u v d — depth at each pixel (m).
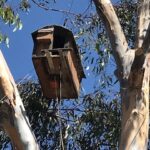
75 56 5.54
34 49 5.52
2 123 4.39
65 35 5.63
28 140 4.34
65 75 5.35
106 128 7.41
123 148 4.64
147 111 4.84
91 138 7.39
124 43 5.14
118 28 5.23
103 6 5.34
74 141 7.34
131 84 4.88
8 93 4.46
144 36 5.23
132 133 4.69
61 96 5.54
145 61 4.94
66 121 7.43
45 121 7.45
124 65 4.98
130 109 4.81
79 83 5.75
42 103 7.50
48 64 5.30
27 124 4.43
